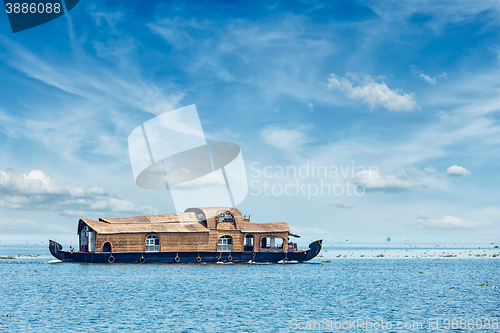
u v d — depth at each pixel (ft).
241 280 220.84
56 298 161.58
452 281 229.45
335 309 147.74
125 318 130.31
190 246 283.59
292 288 195.11
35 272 244.83
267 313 140.15
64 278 218.59
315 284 210.18
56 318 128.88
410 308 150.20
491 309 148.66
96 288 186.39
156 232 277.64
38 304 149.69
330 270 287.07
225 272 256.11
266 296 172.24
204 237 287.07
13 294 169.07
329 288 196.95
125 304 151.94
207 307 148.36
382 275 260.01
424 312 143.43
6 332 112.98
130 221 288.51
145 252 274.16
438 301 164.35
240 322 127.44
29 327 118.11
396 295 178.09
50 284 196.65
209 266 287.48
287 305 153.89
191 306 149.79
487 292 187.62
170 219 290.97
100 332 114.52
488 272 284.20
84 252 274.77
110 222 284.41
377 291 189.06
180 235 281.74
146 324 123.44
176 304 153.07
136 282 207.10
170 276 231.71
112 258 271.28
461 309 148.66
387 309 148.25
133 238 274.77
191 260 285.64
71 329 116.78
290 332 117.91
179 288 189.88
